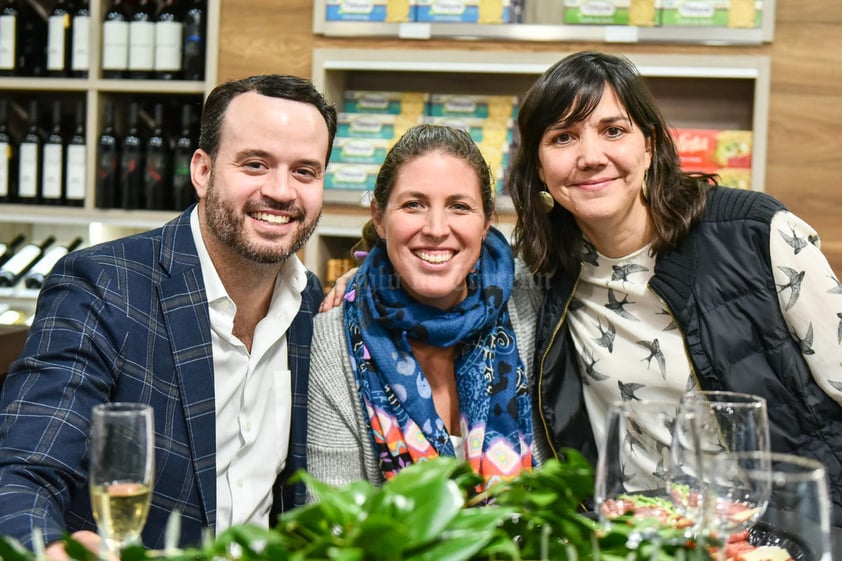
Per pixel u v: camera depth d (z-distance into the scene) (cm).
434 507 98
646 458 116
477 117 320
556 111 187
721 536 108
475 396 194
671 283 190
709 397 129
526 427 196
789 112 307
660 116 191
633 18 310
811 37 305
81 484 155
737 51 308
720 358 187
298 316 196
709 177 200
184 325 175
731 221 191
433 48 323
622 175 187
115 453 107
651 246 194
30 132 361
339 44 329
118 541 109
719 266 189
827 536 100
